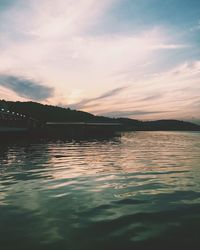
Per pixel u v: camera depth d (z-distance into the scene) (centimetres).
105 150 3294
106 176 1408
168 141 6288
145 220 724
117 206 855
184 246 566
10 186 1155
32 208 832
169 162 2055
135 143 5109
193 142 5881
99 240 598
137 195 995
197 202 899
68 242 589
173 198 952
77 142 5219
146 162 2053
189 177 1387
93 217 749
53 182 1240
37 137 7094
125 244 579
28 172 1539
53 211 802
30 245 574
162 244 577
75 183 1216
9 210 812
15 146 3888
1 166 1797
